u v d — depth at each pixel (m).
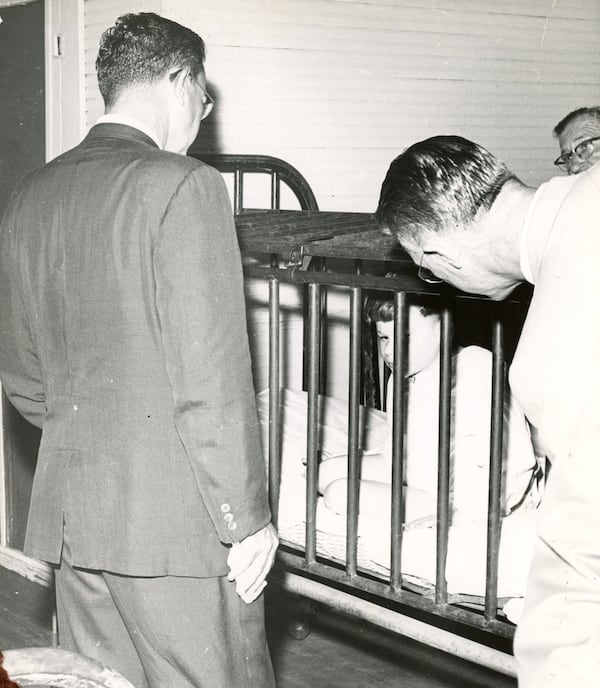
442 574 2.20
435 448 2.48
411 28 3.81
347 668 3.22
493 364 2.02
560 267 1.41
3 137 3.74
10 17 3.64
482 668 3.22
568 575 1.47
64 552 1.99
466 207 1.57
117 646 2.05
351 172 3.76
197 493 1.84
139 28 1.92
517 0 4.04
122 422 1.84
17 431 3.86
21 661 1.35
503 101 4.08
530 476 2.39
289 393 3.18
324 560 2.54
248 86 3.47
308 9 3.56
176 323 1.75
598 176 1.45
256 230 2.73
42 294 1.93
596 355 1.36
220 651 1.91
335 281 2.29
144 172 1.80
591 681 1.44
